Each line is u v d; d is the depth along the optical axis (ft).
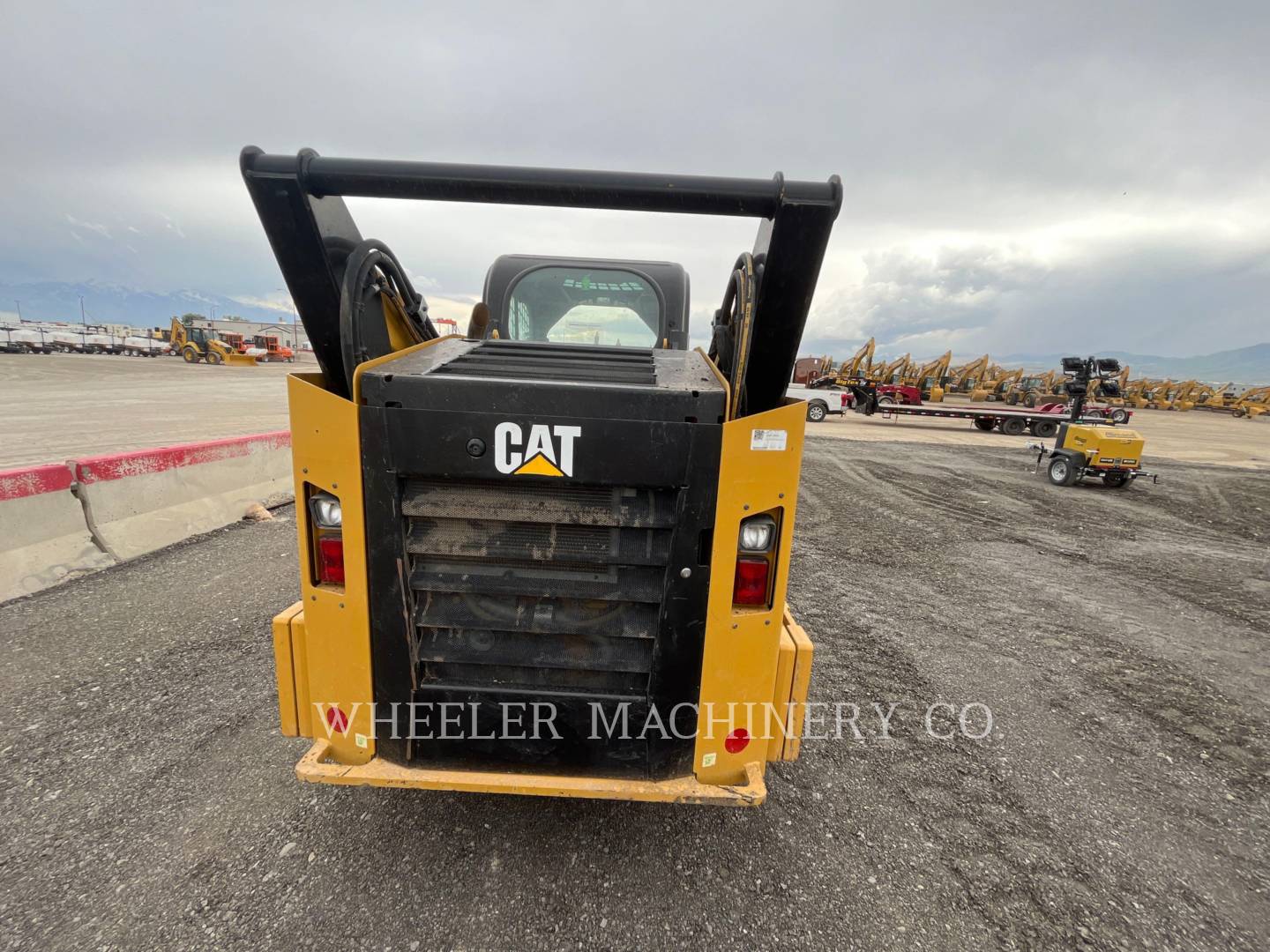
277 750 8.36
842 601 15.26
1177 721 10.46
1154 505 29.81
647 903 6.27
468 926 5.91
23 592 12.66
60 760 7.95
